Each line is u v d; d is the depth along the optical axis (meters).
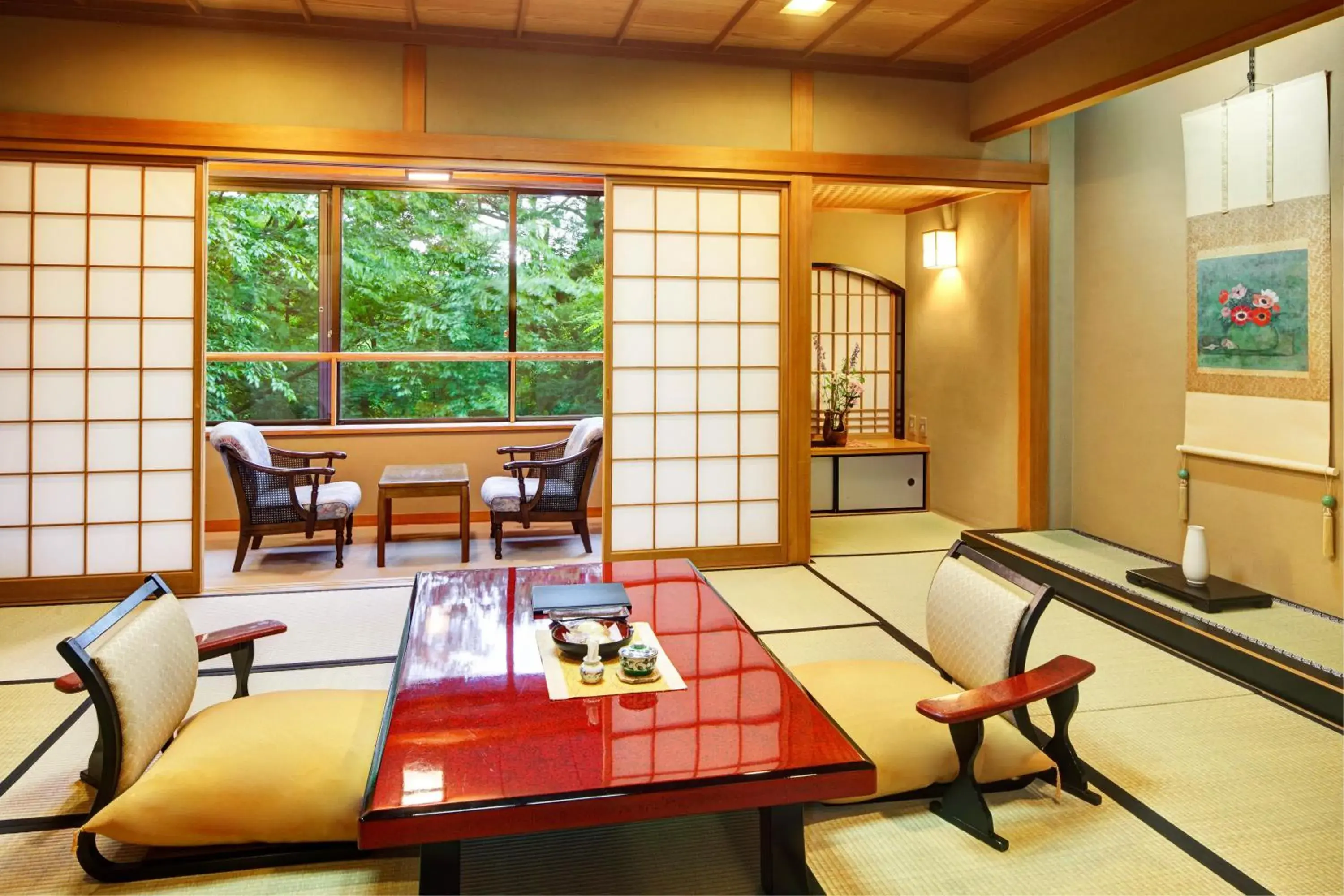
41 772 2.45
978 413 5.77
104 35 3.97
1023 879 1.96
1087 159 5.01
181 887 1.93
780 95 4.67
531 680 2.13
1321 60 3.57
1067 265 5.16
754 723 1.91
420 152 4.25
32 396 4.06
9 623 3.80
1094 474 5.03
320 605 4.09
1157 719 2.80
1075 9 3.95
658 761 1.74
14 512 4.08
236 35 4.08
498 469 6.23
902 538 5.52
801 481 4.84
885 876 1.97
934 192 5.55
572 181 6.29
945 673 2.61
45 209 4.02
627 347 4.64
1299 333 3.65
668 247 4.65
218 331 6.12
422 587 2.94
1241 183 3.91
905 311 6.71
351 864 2.02
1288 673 2.94
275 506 4.82
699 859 2.05
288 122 4.14
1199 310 4.17
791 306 4.77
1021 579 2.32
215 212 6.07
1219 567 4.11
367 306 6.38
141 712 1.97
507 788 1.63
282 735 2.14
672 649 2.34
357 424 6.25
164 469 4.18
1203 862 2.02
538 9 3.97
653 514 4.74
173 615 2.23
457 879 1.68
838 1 3.87
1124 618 3.77
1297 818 2.21
